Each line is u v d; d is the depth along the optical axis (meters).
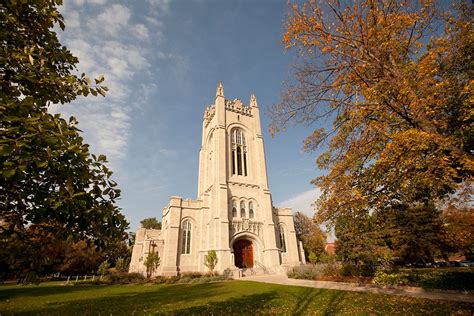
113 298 18.22
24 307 14.62
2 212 4.52
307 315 10.42
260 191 46.91
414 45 10.30
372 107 9.05
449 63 9.60
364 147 9.29
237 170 47.72
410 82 8.30
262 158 49.88
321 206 9.80
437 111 8.51
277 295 15.87
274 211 48.56
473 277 17.11
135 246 57.16
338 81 10.72
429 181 7.06
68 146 4.26
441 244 31.59
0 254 4.42
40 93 5.35
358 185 9.14
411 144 7.22
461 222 26.02
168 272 37.53
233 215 42.69
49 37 6.04
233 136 50.94
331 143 10.93
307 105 12.44
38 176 4.35
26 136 3.56
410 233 31.50
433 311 9.79
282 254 43.28
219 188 42.00
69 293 22.28
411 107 8.05
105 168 5.06
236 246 40.94
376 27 9.98
